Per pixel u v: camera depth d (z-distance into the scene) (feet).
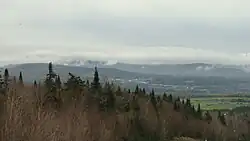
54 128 91.25
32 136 75.56
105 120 185.26
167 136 256.11
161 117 267.80
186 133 299.17
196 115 336.29
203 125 314.35
